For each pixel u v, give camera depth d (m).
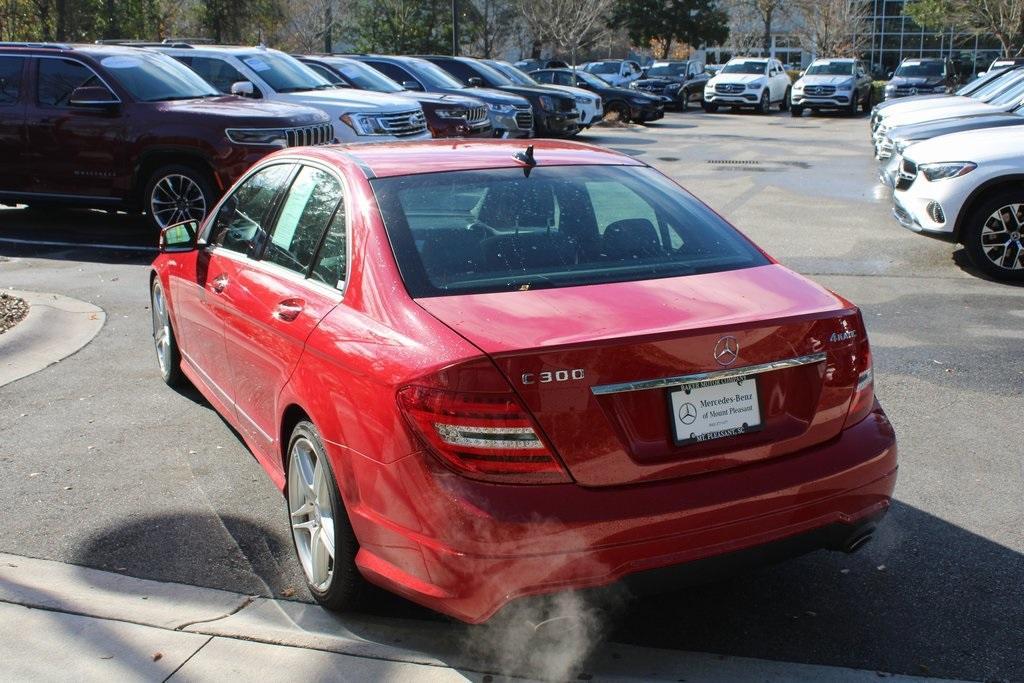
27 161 11.09
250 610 3.64
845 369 3.31
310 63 16.50
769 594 3.76
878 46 65.88
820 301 3.39
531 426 2.87
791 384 3.22
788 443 3.19
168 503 4.57
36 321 7.38
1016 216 8.90
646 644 3.42
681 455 3.04
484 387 2.87
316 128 11.30
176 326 5.73
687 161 19.19
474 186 3.90
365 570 3.28
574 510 2.88
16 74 11.12
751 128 28.41
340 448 3.31
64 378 6.38
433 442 2.91
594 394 2.92
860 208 13.35
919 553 4.05
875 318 7.74
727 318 3.12
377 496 3.13
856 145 22.81
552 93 22.06
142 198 10.98
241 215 4.86
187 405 5.89
